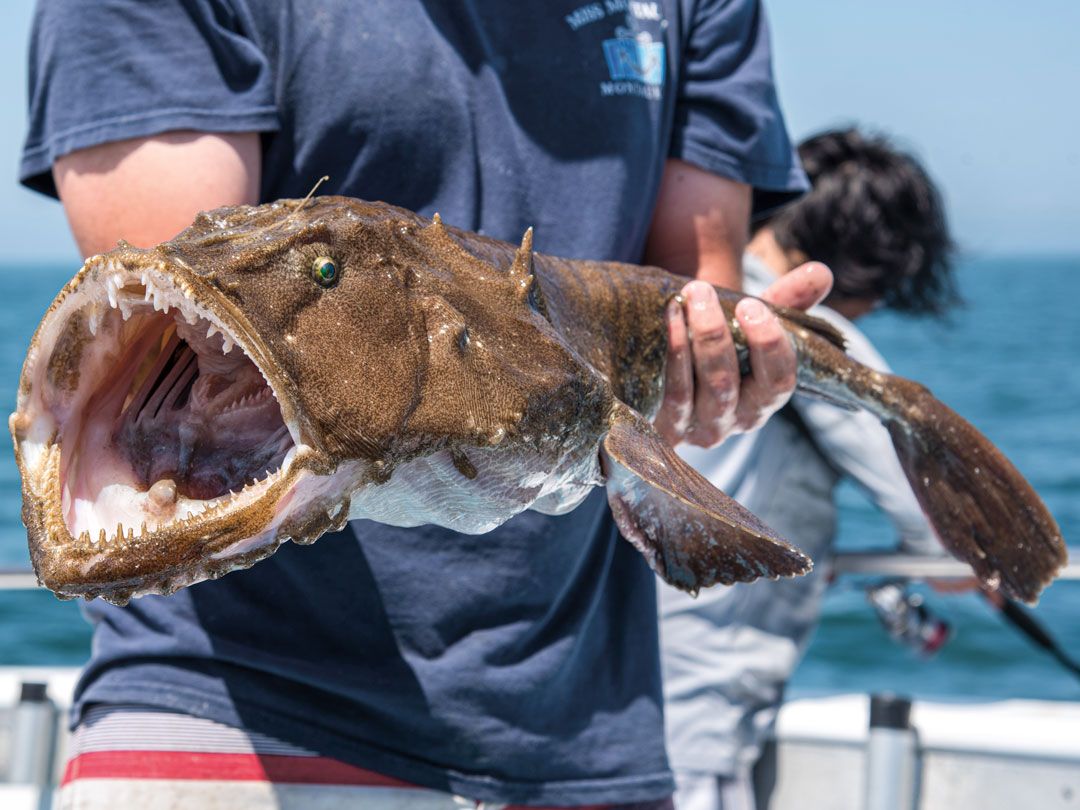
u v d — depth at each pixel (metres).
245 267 1.49
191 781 2.06
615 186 2.32
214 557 1.39
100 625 2.22
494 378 1.66
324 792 2.10
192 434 1.54
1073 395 29.42
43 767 3.35
